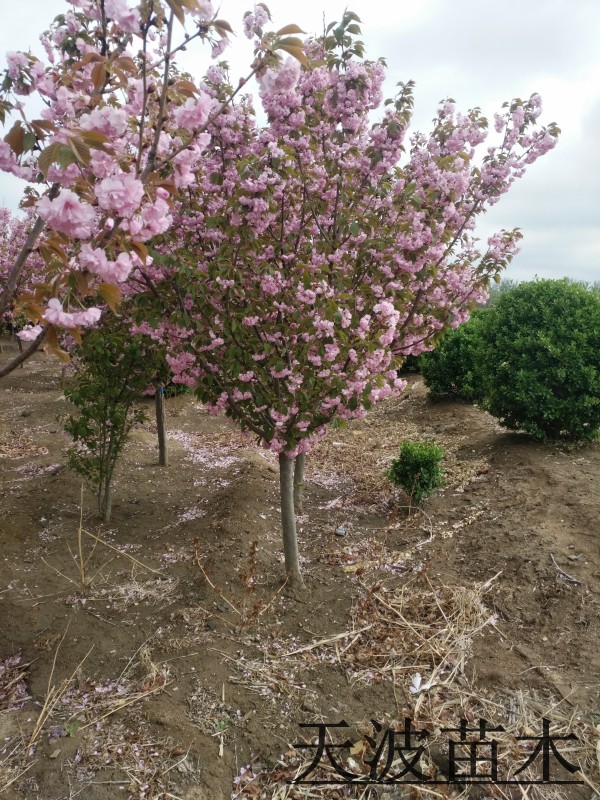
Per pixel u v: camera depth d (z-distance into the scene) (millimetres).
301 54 2004
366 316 3146
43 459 6465
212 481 5961
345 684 2930
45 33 2471
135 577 3934
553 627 3338
